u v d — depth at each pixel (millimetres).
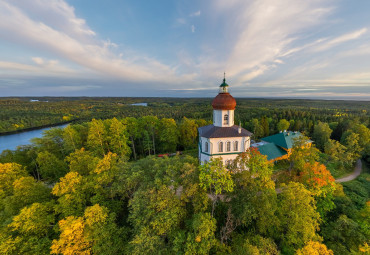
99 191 29047
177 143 71625
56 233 26156
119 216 29984
